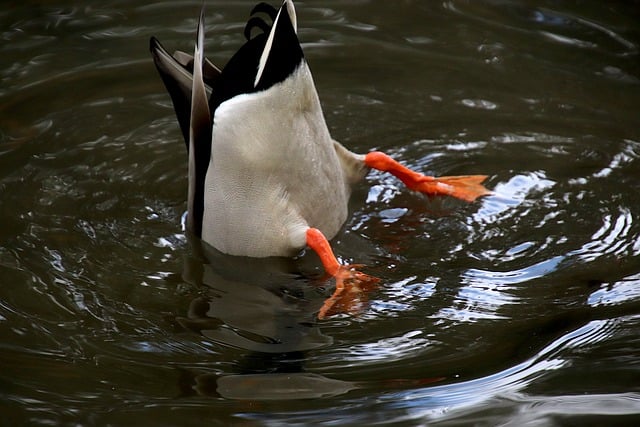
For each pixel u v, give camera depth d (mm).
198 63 9547
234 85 9508
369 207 11086
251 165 9539
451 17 15461
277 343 8703
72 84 13664
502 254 9953
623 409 7492
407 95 13367
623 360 8148
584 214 10547
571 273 9508
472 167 11680
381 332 8781
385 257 10023
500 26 15070
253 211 9836
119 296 9477
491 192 11102
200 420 7582
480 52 14328
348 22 15422
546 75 13609
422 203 11086
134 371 8289
